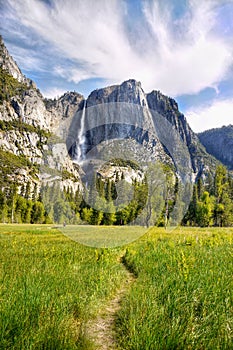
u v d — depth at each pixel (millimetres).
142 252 10867
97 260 8859
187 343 3768
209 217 53156
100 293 6129
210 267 7629
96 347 3994
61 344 3686
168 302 5078
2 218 62906
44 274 6695
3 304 4398
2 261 8562
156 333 3918
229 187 62344
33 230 25125
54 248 11812
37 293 5027
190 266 7418
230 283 6000
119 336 4340
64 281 6223
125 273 8562
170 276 6637
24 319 4055
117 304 5977
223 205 58375
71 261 8820
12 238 17438
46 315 4297
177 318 4336
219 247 12070
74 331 4180
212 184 64438
